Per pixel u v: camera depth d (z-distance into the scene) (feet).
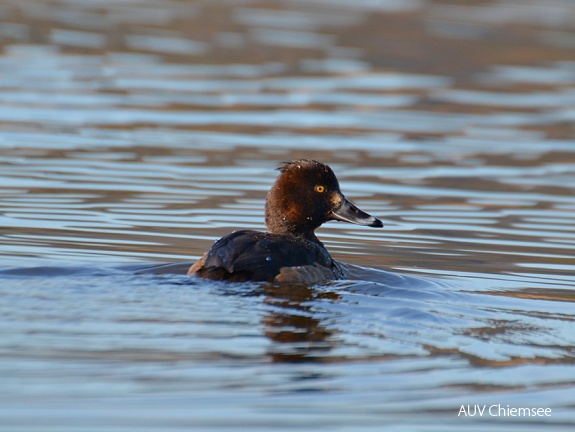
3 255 41.73
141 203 52.24
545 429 26.76
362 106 77.30
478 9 115.75
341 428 25.89
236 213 51.24
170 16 106.22
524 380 29.27
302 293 35.99
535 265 44.60
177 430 25.20
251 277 36.52
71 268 38.55
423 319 33.86
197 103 75.61
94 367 28.09
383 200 55.57
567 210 54.54
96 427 25.08
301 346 30.53
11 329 30.58
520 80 87.81
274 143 66.23
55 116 69.97
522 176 61.26
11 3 108.06
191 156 62.34
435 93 82.33
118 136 66.08
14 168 57.67
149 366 28.40
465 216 53.01
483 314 35.40
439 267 43.83
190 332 31.01
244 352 29.68
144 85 79.77
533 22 109.81
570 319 35.40
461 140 69.21
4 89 76.07
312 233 44.04
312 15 109.40
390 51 95.45
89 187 54.65
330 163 62.34
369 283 38.55
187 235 46.93
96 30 97.86
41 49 89.35
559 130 72.79
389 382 28.50
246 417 26.07
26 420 25.22
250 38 97.76
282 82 83.15
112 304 33.42
